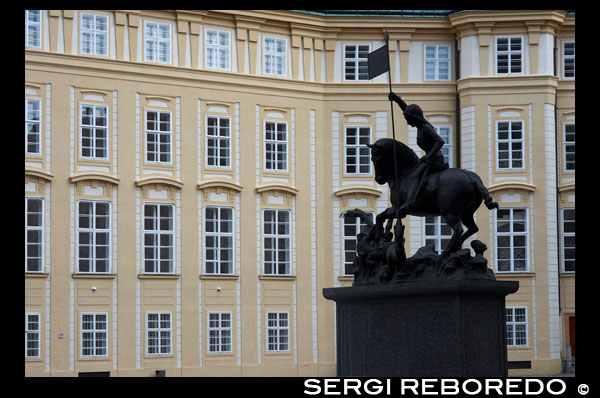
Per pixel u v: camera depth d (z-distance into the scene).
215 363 57.03
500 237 60.66
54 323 52.66
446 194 23.72
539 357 59.78
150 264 55.78
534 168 60.88
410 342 23.52
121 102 55.31
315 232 60.47
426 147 24.56
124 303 54.66
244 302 58.12
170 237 56.41
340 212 60.97
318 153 60.94
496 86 61.06
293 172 60.16
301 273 59.84
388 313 23.91
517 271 60.38
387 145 24.58
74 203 53.72
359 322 24.47
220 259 57.91
